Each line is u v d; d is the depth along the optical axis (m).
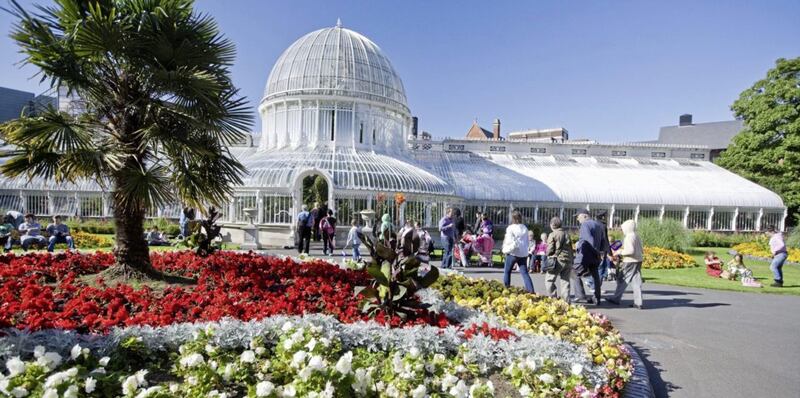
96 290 6.23
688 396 5.38
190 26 7.58
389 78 33.84
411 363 4.10
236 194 24.52
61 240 15.73
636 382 5.24
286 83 31.94
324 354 4.22
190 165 7.68
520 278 14.43
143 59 7.15
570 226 35.78
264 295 6.61
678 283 14.18
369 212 22.17
